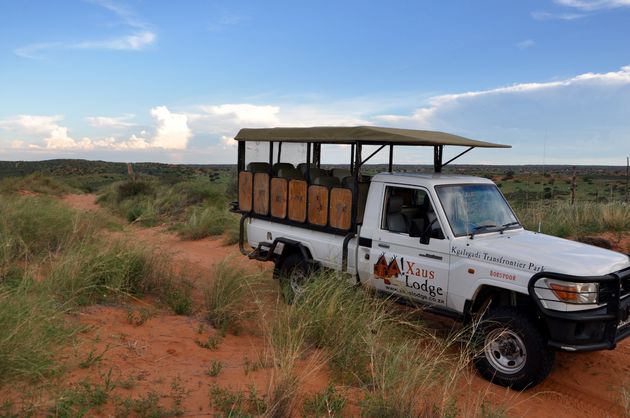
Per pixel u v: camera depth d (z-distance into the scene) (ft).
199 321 20.97
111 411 12.30
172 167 293.23
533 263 16.93
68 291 20.27
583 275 16.19
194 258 38.34
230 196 79.92
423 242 19.76
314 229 24.18
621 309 16.76
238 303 21.86
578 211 42.93
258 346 18.76
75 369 14.44
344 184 24.20
